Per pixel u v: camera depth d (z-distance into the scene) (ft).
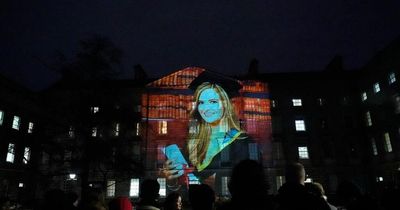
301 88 132.77
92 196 19.04
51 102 78.54
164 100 128.57
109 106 79.00
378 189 103.65
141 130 124.47
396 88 106.11
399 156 104.22
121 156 79.46
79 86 80.02
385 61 112.57
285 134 126.72
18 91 109.91
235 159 121.39
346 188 15.56
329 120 128.67
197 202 12.39
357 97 130.82
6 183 101.45
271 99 131.85
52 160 79.56
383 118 114.52
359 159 123.44
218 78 131.13
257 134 124.67
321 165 122.93
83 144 74.74
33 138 81.10
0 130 100.53
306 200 10.53
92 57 79.82
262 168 9.45
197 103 128.26
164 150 122.93
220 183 118.73
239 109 127.03
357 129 126.82
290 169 11.85
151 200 16.29
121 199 17.83
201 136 124.36
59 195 14.30
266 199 9.03
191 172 120.26
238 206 8.84
